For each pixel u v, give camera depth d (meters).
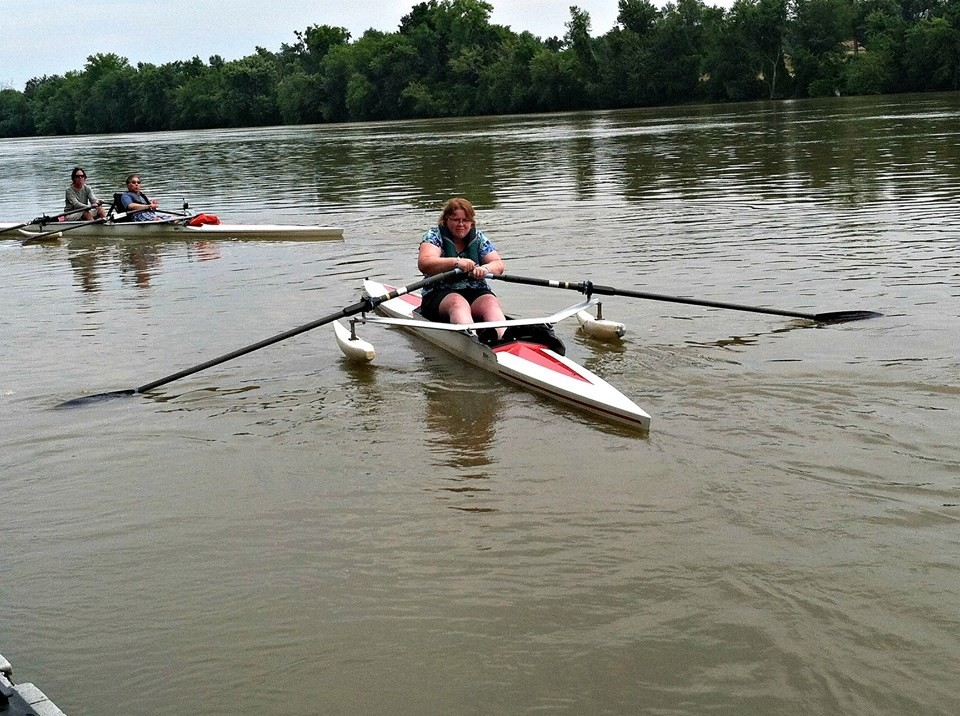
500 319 8.55
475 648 4.46
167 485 6.40
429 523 5.65
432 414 7.47
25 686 4.07
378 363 8.86
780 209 16.17
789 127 38.88
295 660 4.45
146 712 4.15
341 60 104.62
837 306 9.58
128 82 120.62
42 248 16.94
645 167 25.72
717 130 40.47
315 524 5.72
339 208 20.47
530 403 7.61
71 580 5.25
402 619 4.71
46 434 7.38
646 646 4.41
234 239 16.69
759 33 80.81
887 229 13.45
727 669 4.23
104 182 32.44
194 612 4.88
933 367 7.58
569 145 36.91
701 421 6.92
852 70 76.50
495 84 93.75
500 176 25.64
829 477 5.91
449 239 8.97
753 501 5.68
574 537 5.39
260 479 6.41
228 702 4.19
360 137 56.38
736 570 4.96
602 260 12.70
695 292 10.55
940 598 4.63
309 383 8.37
